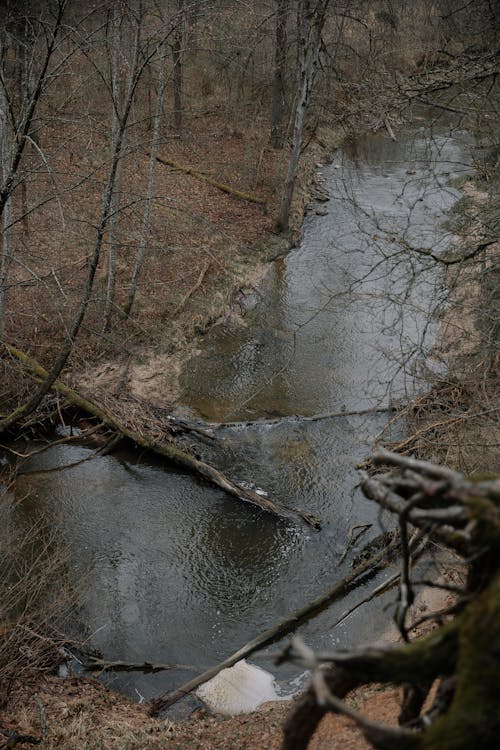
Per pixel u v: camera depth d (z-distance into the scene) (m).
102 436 16.02
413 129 27.34
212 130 29.83
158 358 18.34
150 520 13.85
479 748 2.85
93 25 18.25
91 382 17.12
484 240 11.33
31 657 10.14
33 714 9.28
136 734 8.90
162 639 11.47
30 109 11.75
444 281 12.20
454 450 12.32
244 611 12.01
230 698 10.29
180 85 26.94
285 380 17.84
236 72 30.47
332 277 22.25
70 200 20.80
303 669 10.93
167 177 26.11
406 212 24.42
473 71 11.78
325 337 19.47
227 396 17.33
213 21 20.50
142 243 18.39
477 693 2.90
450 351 14.80
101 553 13.03
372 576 12.52
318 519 13.70
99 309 19.02
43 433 16.05
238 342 19.36
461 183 25.30
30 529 12.38
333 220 25.53
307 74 22.78
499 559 3.47
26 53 15.34
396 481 3.81
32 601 10.83
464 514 3.44
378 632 11.34
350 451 15.44
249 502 14.23
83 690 10.20
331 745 7.23
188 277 21.33
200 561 12.95
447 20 13.23
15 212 20.81
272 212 25.62
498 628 2.91
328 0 21.66
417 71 14.05
